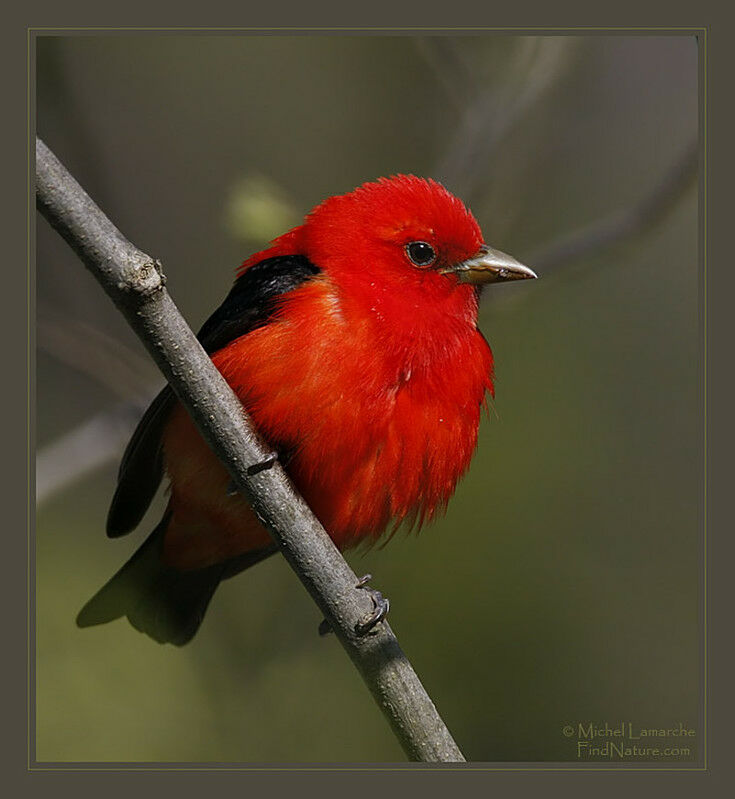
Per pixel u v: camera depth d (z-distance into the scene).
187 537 9.41
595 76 14.22
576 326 13.56
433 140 14.52
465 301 8.94
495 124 12.37
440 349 8.65
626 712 11.75
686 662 12.08
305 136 14.96
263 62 15.09
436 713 7.71
